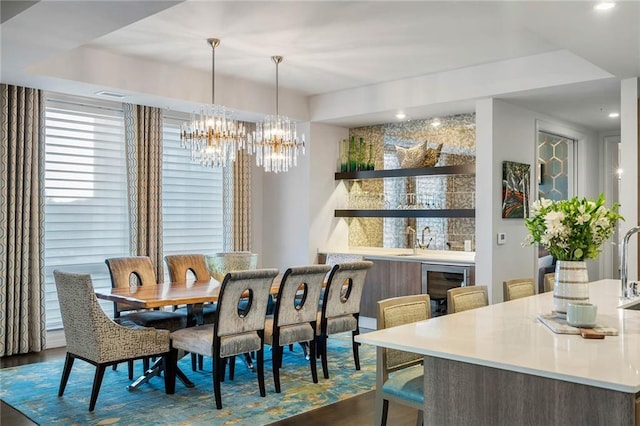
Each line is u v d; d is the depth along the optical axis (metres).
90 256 6.14
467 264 6.04
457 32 4.64
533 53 5.27
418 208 7.01
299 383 4.52
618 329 2.55
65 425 3.59
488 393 2.06
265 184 7.73
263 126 5.43
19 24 3.55
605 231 2.67
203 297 4.36
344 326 4.77
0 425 3.61
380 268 6.78
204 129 4.95
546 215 2.73
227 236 7.27
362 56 5.37
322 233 7.39
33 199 5.51
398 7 4.09
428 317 3.03
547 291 4.24
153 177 6.37
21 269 5.45
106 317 3.88
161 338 4.16
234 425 3.60
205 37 4.84
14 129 5.36
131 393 4.25
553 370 1.88
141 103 6.12
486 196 5.78
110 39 4.94
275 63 5.66
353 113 6.73
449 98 5.91
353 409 3.92
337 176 7.50
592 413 1.82
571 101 5.91
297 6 4.11
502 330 2.53
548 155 7.19
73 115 5.99
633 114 4.92
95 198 6.17
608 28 3.71
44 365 5.07
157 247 6.43
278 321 4.29
